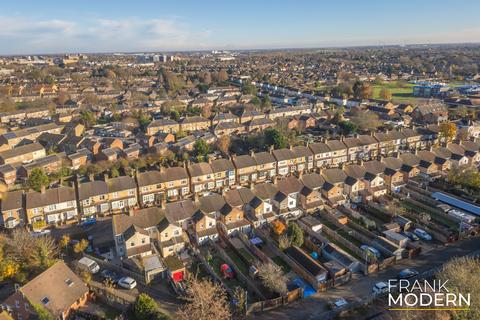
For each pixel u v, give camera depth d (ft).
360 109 608.19
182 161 395.75
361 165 345.31
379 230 267.39
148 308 180.34
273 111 624.18
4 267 209.77
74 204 291.17
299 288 200.75
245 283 212.23
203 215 257.75
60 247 248.93
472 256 234.99
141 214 255.29
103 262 230.07
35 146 432.66
